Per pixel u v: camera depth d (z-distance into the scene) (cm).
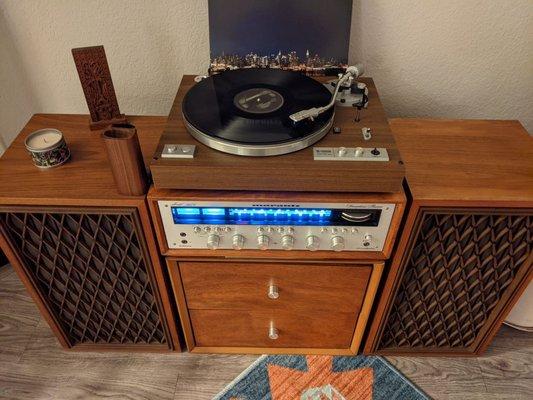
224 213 92
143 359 129
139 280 110
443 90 129
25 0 112
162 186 87
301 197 88
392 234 95
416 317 120
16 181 93
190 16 116
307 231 95
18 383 123
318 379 124
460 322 122
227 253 100
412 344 129
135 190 89
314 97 95
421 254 104
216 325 121
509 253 102
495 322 119
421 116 135
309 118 89
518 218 94
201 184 86
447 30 117
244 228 94
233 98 95
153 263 103
